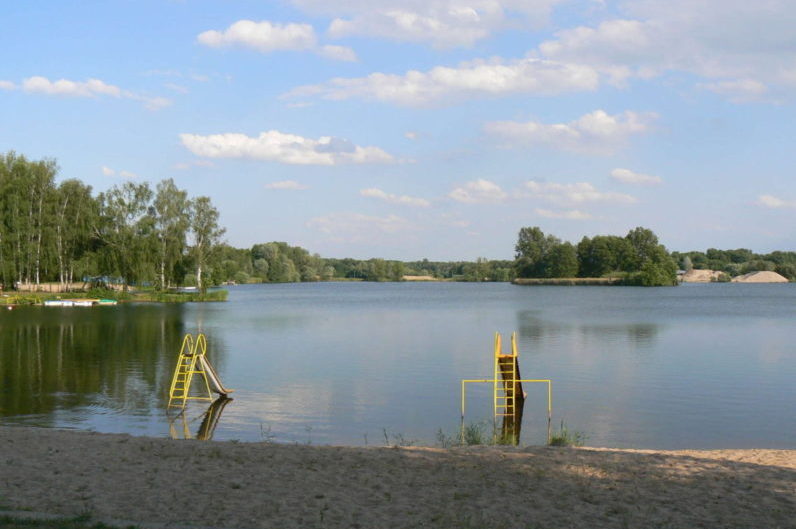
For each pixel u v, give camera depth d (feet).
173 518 33.01
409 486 39.27
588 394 92.32
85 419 74.54
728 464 44.50
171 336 161.68
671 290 518.37
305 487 38.83
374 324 204.64
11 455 45.42
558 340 159.53
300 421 75.36
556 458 46.01
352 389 95.35
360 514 34.09
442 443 63.31
